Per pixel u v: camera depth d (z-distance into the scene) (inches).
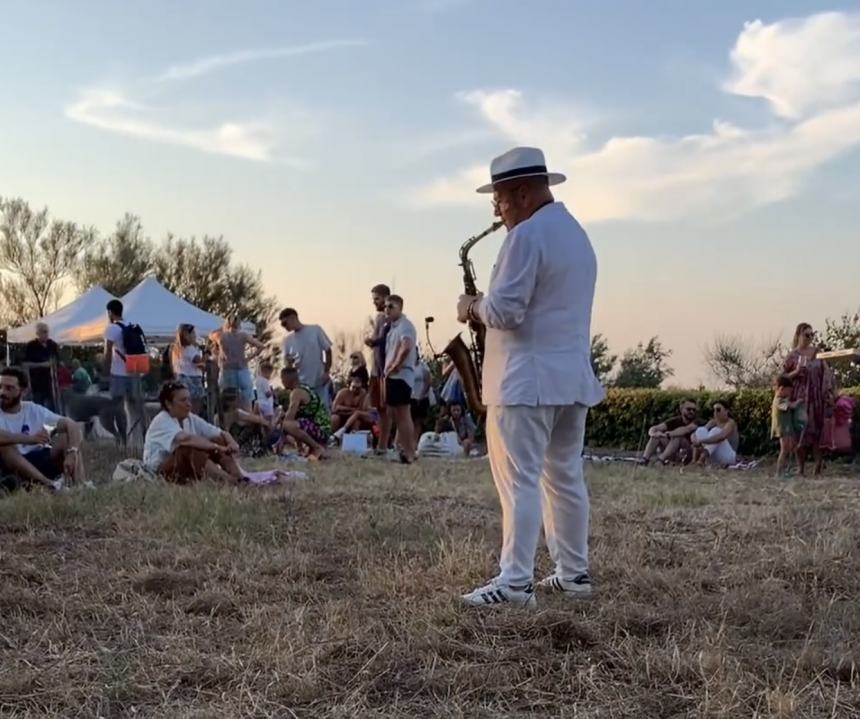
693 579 192.1
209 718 124.3
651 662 139.4
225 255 1648.6
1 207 1549.0
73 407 506.6
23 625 163.2
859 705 125.7
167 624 165.8
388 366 456.8
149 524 251.8
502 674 137.1
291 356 514.0
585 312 175.9
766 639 154.3
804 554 209.6
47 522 258.7
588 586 183.5
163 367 524.7
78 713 126.8
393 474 388.5
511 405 170.9
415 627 155.6
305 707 128.8
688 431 550.3
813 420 473.4
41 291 1563.7
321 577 199.6
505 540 173.9
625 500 314.5
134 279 1587.1
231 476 342.3
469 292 192.4
